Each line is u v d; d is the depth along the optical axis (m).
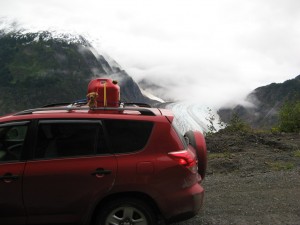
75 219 3.93
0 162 3.97
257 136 12.80
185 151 4.12
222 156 10.11
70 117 4.14
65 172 3.88
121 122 4.12
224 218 5.12
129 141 4.05
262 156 9.79
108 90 4.75
